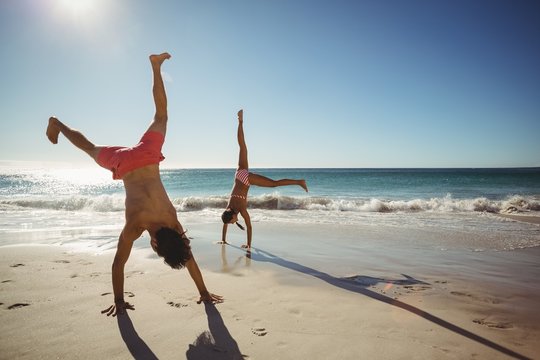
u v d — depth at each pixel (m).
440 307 3.60
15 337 2.70
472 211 13.73
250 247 6.66
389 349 2.63
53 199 14.61
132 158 3.16
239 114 7.15
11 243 6.52
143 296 3.66
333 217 11.58
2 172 74.31
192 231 8.58
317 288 4.17
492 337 2.90
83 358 2.41
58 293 3.71
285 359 2.45
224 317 3.17
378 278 4.66
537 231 8.73
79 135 3.62
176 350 2.55
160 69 3.60
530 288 4.29
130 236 3.12
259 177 6.93
